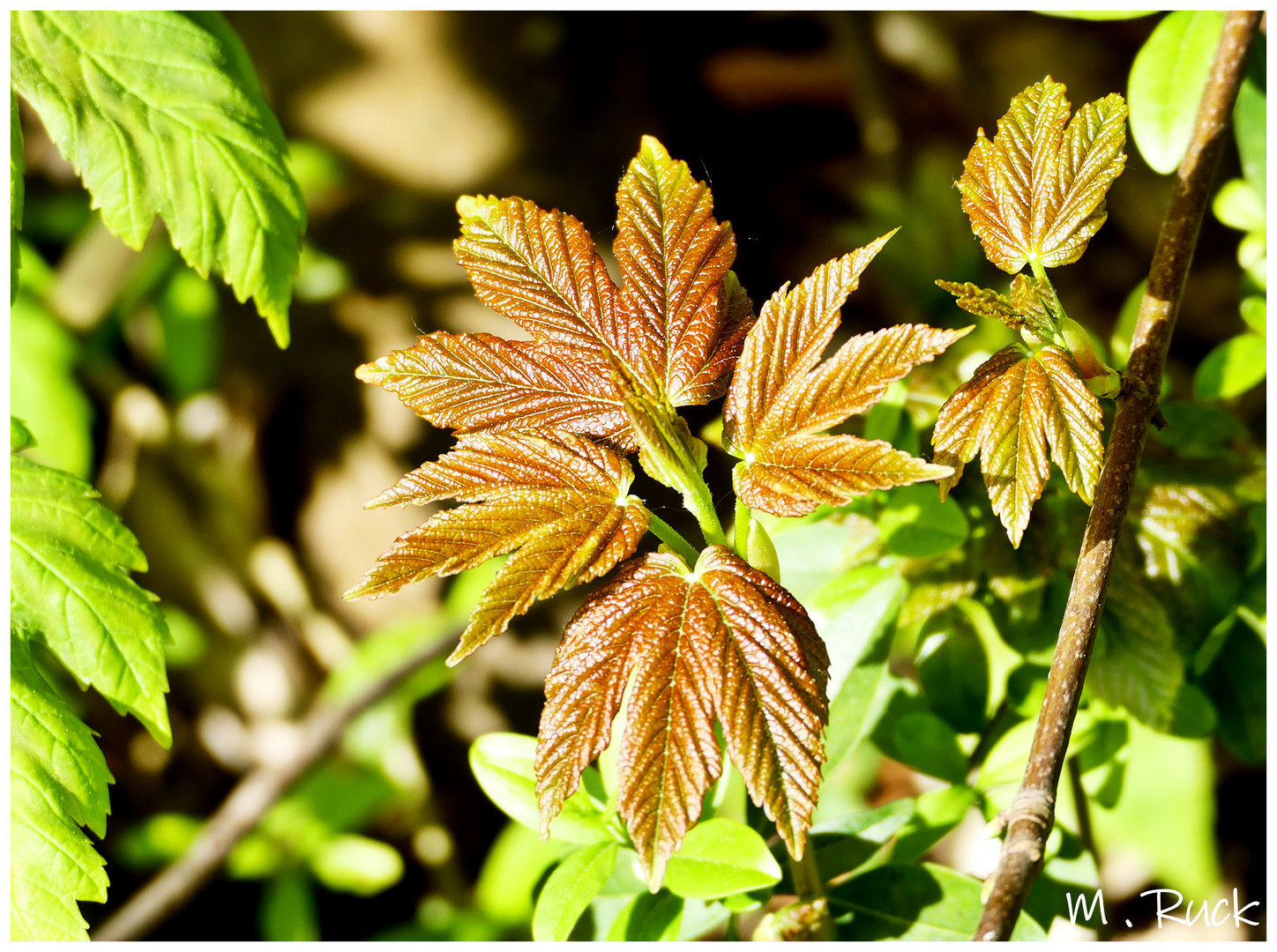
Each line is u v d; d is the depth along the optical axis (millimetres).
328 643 1443
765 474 726
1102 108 746
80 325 1353
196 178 813
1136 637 828
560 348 747
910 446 829
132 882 1293
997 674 860
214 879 1323
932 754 831
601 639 721
